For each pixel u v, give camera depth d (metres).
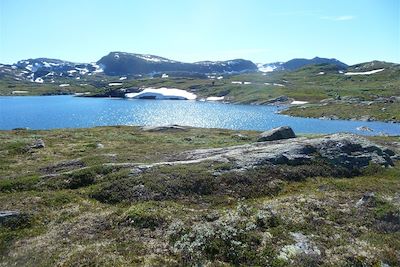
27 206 27.42
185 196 28.75
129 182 30.59
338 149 37.50
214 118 138.00
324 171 33.97
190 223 23.38
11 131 68.00
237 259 19.67
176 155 41.47
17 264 20.31
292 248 20.16
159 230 23.06
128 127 77.56
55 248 21.48
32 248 21.77
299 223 23.28
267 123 121.69
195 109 171.88
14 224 24.95
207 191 29.48
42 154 46.94
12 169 39.28
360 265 19.25
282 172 32.81
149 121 132.12
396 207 25.36
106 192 29.64
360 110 135.88
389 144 47.84
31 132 67.12
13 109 172.25
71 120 133.75
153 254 20.31
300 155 36.12
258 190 29.86
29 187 32.03
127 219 24.50
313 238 21.48
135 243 21.55
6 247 22.36
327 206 26.27
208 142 55.88
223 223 22.61
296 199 27.58
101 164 35.59
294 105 173.50
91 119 137.25
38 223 25.30
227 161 35.19
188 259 19.72
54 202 28.30
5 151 48.34
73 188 32.09
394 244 21.36
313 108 149.50
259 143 42.47
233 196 28.88
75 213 26.47
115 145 52.72
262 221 23.22
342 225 23.66
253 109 168.75
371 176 34.28
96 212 26.50
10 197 29.42
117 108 178.38
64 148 50.66
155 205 26.34
